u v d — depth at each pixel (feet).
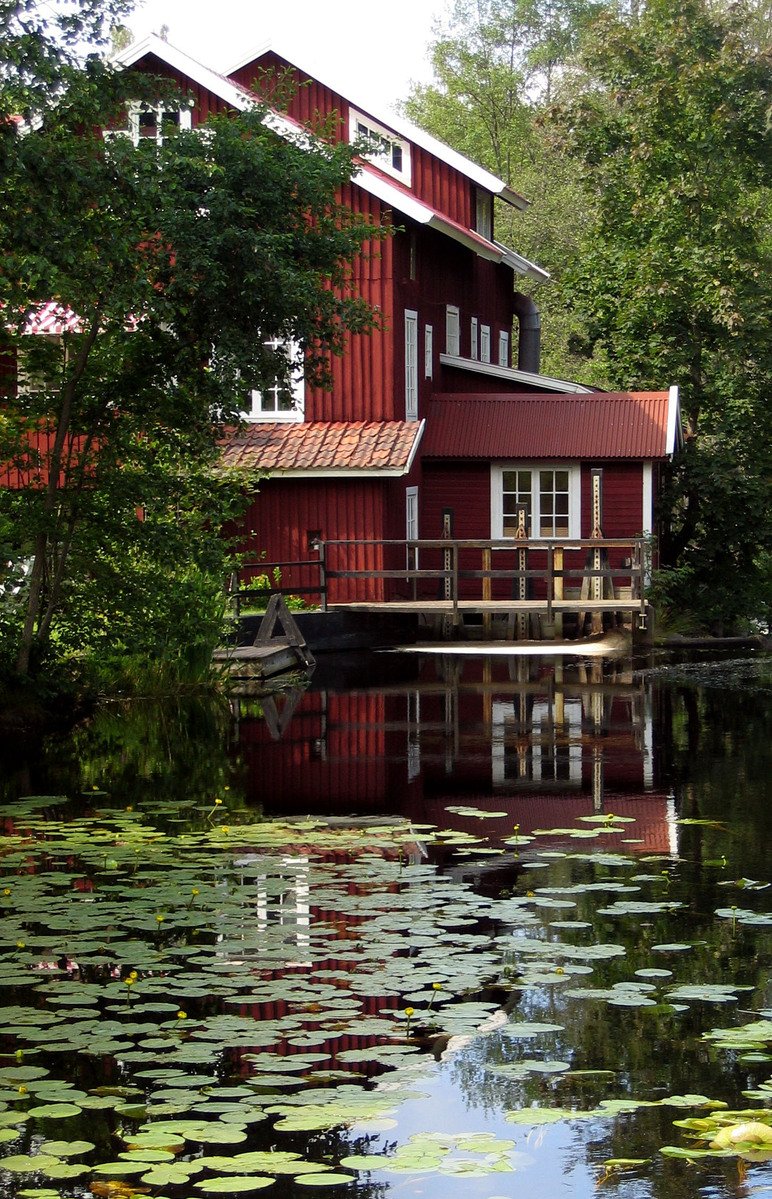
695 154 119.85
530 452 101.40
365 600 93.45
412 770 48.78
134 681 68.54
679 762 49.98
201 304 58.44
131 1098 21.34
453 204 120.06
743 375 119.03
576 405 104.22
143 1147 19.54
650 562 99.86
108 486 57.31
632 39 121.70
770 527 115.75
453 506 103.81
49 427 59.26
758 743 53.88
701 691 69.87
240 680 73.15
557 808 42.55
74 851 36.37
